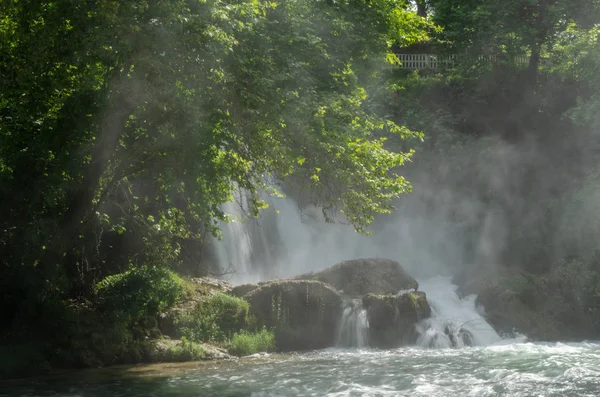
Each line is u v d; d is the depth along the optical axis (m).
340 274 24.84
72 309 20.44
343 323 22.81
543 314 25.38
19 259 18.73
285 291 22.94
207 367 18.55
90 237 22.89
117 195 25.38
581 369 16.14
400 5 25.33
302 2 18.75
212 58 15.48
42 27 15.41
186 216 28.39
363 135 18.30
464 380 15.37
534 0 38.69
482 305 25.80
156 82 15.52
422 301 23.59
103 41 14.84
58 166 18.38
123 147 19.52
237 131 17.38
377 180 19.17
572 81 39.81
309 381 15.99
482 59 41.59
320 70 19.31
